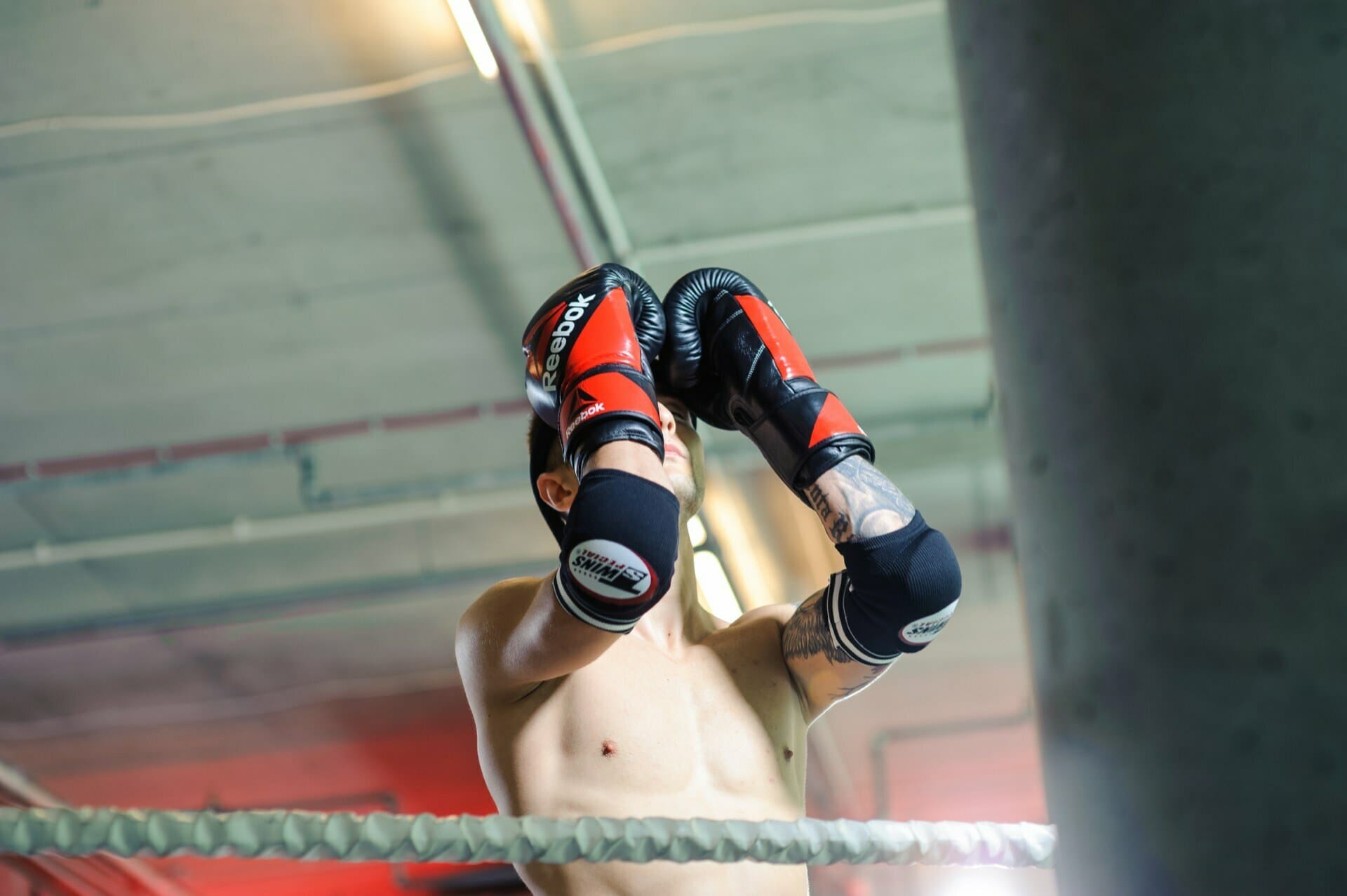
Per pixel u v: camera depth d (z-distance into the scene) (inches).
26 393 243.3
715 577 273.7
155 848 36.4
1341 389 27.2
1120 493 28.8
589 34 187.6
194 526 276.4
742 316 60.0
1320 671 26.3
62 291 222.5
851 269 232.4
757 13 185.8
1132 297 29.1
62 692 326.0
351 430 255.0
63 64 185.6
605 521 48.5
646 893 52.4
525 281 227.5
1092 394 29.6
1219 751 26.8
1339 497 26.7
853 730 368.5
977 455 273.1
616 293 56.4
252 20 181.5
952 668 339.9
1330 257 27.8
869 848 46.1
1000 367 33.3
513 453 266.5
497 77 186.4
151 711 335.6
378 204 212.2
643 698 56.2
